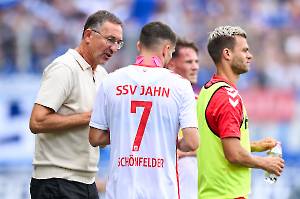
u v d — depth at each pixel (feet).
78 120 56.80
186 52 72.64
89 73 58.65
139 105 51.55
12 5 155.94
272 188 129.49
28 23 155.84
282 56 165.27
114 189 51.65
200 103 57.36
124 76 52.19
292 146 144.05
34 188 58.90
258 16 169.37
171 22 160.56
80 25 160.04
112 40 57.52
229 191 55.88
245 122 56.49
